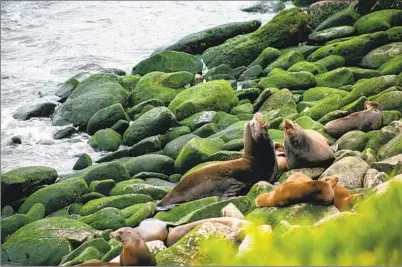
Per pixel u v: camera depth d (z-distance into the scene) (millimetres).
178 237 29078
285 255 24328
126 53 57594
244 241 26141
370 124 37188
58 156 42562
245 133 33938
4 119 47250
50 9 69438
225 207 30344
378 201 25797
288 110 42406
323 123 39344
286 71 46875
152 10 67438
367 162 33438
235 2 68312
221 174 33656
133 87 49188
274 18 52875
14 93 51000
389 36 48938
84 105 46562
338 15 53062
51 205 35969
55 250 31438
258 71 48938
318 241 24594
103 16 66625
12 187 37625
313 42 52000
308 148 33625
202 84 45531
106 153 42562
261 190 31609
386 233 24688
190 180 33750
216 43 54094
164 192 35531
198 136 40938
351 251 24266
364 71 45469
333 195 28672
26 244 31750
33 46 59875
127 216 33375
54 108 48094
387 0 52812
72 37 61438
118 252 28984
